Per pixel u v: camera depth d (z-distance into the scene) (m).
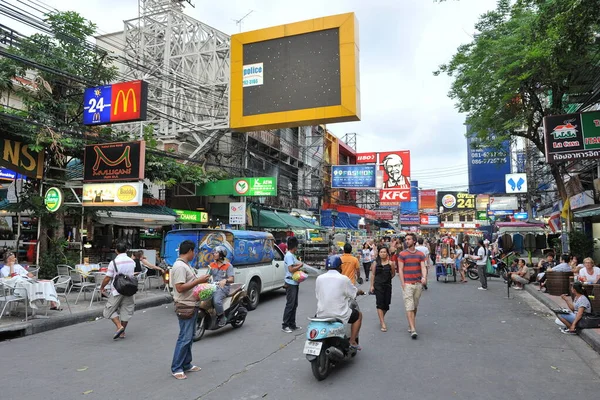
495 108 15.35
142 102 11.56
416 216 59.59
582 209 16.09
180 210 19.58
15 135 12.19
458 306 11.63
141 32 23.78
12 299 8.51
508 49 13.50
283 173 30.45
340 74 14.51
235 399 4.88
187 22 23.39
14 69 12.25
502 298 13.30
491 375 5.74
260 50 15.62
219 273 8.62
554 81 13.41
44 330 8.62
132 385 5.34
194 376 5.70
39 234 13.20
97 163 12.98
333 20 14.80
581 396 4.99
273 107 15.15
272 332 8.47
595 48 11.14
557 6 7.69
